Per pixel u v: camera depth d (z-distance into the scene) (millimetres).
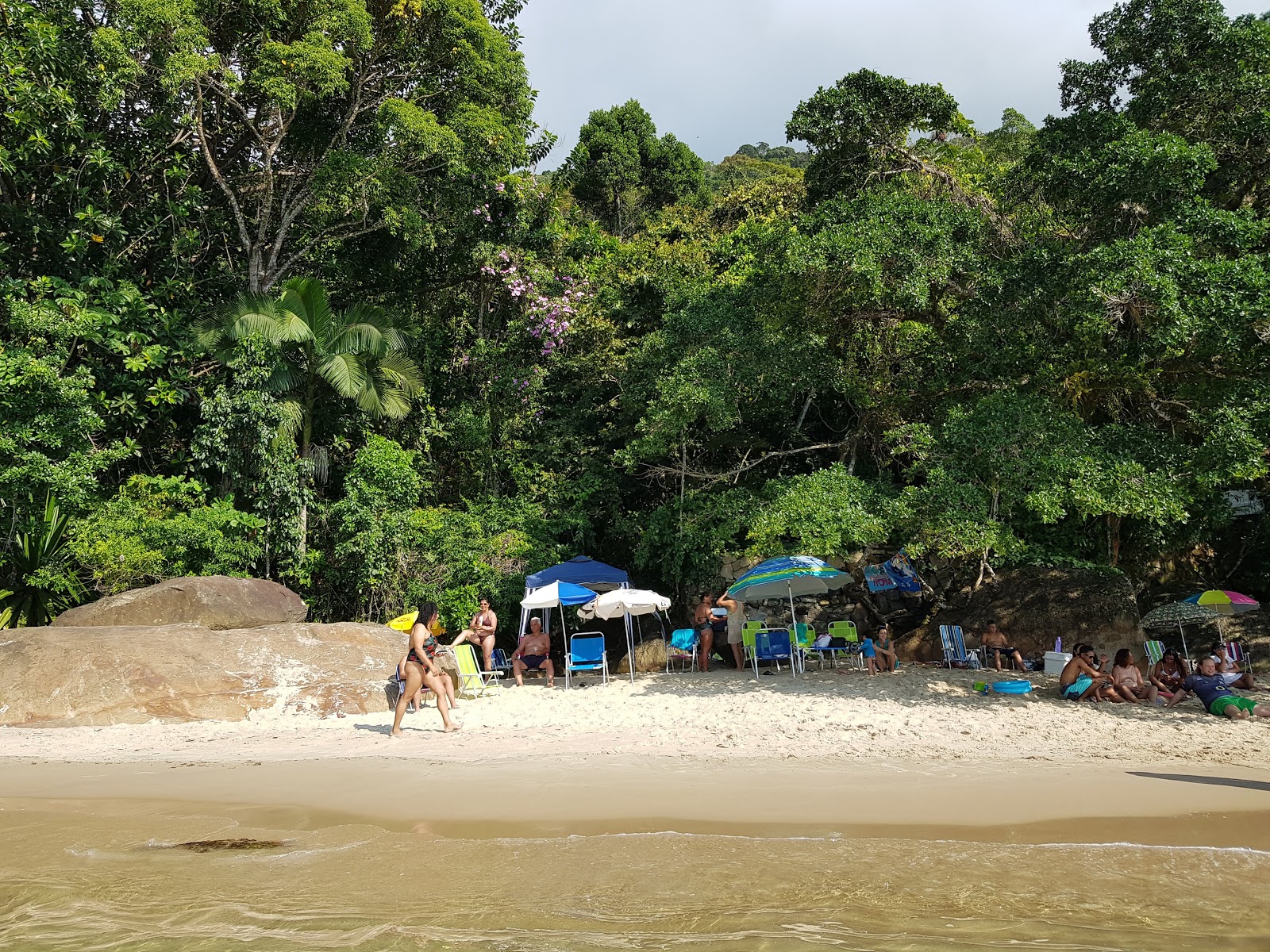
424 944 4074
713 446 20031
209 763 8742
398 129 19234
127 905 4695
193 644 12328
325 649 12945
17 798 7418
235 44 19969
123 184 20266
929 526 12000
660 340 19734
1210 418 12406
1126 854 5207
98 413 18281
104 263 19312
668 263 23156
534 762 8328
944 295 15625
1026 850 5320
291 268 22531
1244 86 13961
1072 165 13398
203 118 20750
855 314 16344
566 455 22672
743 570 18422
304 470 18375
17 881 5133
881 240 13992
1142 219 13188
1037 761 8031
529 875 5020
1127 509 11266
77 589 16312
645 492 23031
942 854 5258
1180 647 16906
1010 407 12492
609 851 5418
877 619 18250
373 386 19297
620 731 10062
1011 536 11953
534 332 23203
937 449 13008
